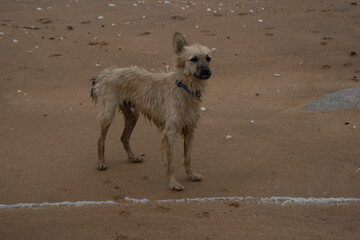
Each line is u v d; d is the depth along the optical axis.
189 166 7.06
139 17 18.34
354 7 18.44
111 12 19.11
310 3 19.62
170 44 15.09
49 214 5.90
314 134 8.68
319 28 16.20
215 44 15.07
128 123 7.62
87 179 7.06
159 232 5.47
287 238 5.35
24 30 16.20
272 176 7.09
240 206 6.16
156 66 13.27
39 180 6.95
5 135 8.75
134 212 5.99
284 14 18.23
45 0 21.23
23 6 20.08
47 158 7.78
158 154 8.12
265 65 13.36
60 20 17.83
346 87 11.23
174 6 20.05
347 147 8.01
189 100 6.73
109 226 5.60
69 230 5.51
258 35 15.80
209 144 8.45
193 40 15.40
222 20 17.75
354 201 6.20
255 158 7.77
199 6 20.19
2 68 12.92
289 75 12.54
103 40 15.51
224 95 11.28
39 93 11.44
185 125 6.91
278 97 10.98
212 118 9.78
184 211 6.03
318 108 9.97
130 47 14.84
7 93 11.32
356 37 15.06
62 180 6.99
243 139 8.60
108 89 7.30
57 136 8.80
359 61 13.16
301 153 7.89
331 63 13.19
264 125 9.27
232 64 13.51
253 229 5.55
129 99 7.29
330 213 5.93
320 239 5.33
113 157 8.00
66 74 12.77
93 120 9.73
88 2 20.88
